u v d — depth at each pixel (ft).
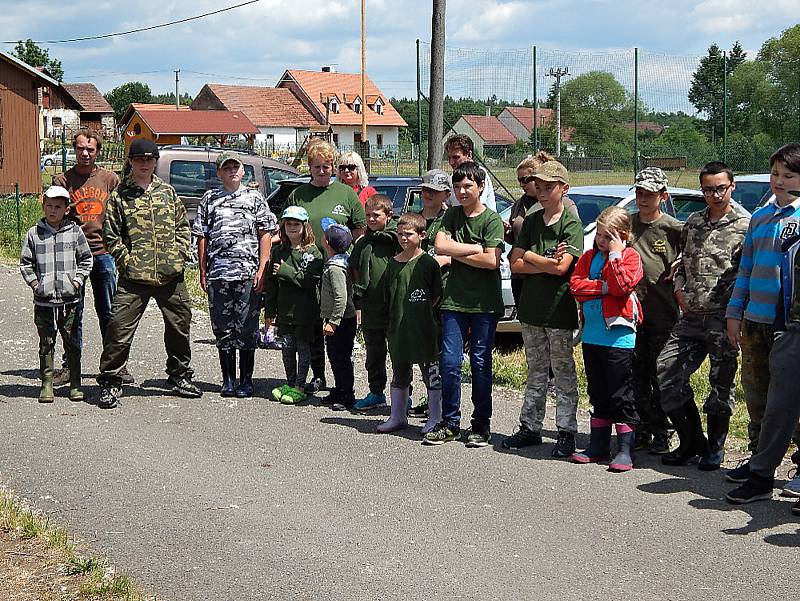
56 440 22.75
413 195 38.34
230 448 22.34
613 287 20.38
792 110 124.77
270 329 33.94
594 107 92.22
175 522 17.75
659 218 21.89
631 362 20.94
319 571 15.66
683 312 21.18
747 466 20.04
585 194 34.71
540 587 15.10
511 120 94.79
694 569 15.79
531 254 21.56
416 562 16.03
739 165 86.53
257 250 26.73
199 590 14.98
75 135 27.30
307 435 23.45
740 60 127.44
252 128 215.72
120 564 15.93
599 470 21.01
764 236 19.24
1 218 65.72
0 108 99.50
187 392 26.96
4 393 27.07
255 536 17.11
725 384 20.88
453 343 22.47
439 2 48.29
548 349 22.34
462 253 21.89
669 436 22.75
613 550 16.55
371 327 25.26
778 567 15.87
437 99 48.96
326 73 287.07
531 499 19.07
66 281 25.62
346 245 25.18
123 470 20.67
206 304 42.96
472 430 22.72
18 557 15.94
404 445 22.68
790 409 18.20
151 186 25.89
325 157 26.61
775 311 18.97
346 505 18.69
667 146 90.17
